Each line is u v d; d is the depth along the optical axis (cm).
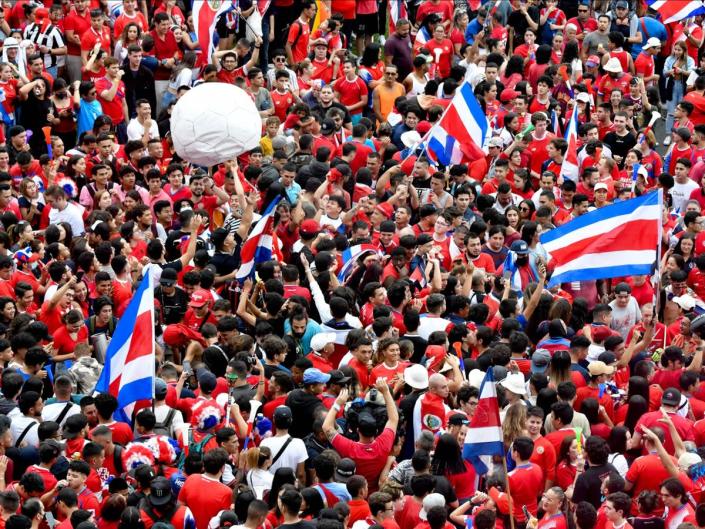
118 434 2258
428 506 2038
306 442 2273
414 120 3825
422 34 4588
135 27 4019
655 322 2709
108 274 2741
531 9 4703
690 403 2528
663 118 4700
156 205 3189
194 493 2086
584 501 2097
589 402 2380
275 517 2098
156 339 2700
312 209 3158
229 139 3138
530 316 2862
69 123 3756
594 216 2767
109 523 2033
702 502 2203
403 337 2609
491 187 3556
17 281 2800
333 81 4219
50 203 3116
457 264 2942
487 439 2148
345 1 4641
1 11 4234
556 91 4266
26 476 2089
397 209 3219
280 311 2683
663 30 4694
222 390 2409
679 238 3350
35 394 2280
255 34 4219
